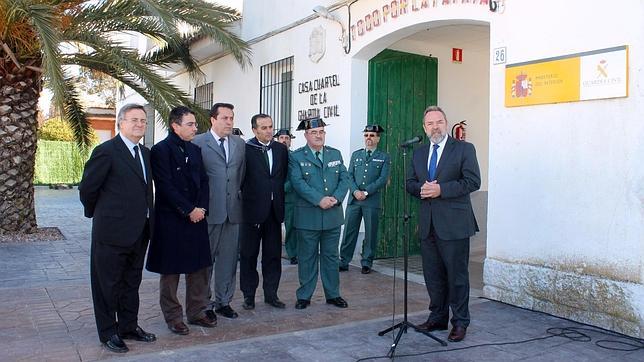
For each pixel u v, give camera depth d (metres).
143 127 4.56
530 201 5.73
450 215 4.84
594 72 5.14
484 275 6.20
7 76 9.93
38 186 26.31
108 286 4.46
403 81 8.76
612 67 5.01
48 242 9.97
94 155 4.41
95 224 4.45
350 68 8.28
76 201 19.55
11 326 5.11
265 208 5.66
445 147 4.95
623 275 4.98
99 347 4.57
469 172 4.83
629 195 4.92
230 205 5.45
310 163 5.84
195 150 5.05
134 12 10.02
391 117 8.66
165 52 12.03
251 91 11.05
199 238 4.97
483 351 4.56
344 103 8.41
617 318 4.99
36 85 10.34
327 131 8.77
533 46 5.68
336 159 5.98
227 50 11.62
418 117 8.92
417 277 7.46
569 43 5.36
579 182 5.30
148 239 4.71
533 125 5.69
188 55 12.20
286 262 8.34
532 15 5.69
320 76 8.95
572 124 5.35
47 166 26.08
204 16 10.24
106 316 4.49
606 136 5.09
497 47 6.04
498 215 6.05
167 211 4.85
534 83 5.64
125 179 4.44
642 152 4.82
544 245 5.60
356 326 5.20
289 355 4.44
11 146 10.13
